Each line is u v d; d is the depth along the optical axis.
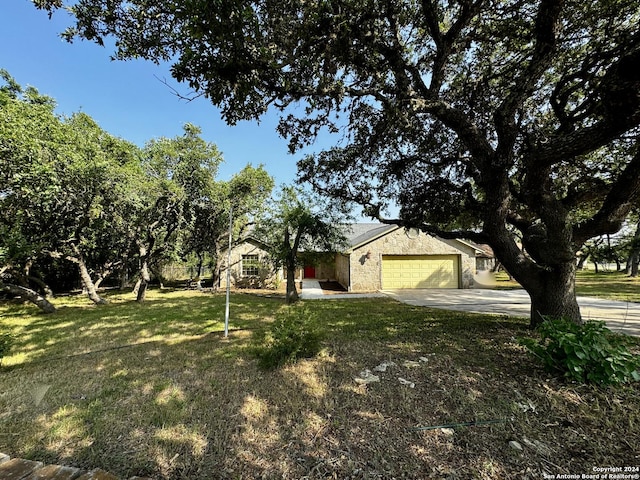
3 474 1.97
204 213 14.48
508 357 3.96
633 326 5.80
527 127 5.41
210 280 19.97
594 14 3.84
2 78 8.25
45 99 8.94
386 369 3.68
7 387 3.41
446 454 2.12
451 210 6.84
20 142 6.98
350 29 3.33
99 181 8.85
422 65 4.97
